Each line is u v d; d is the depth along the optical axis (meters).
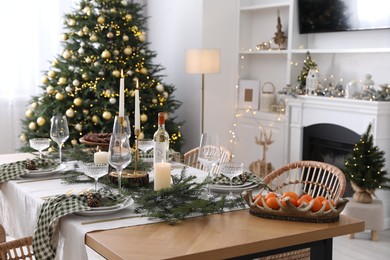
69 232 2.18
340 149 5.04
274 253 2.12
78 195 2.35
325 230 2.13
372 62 5.03
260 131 5.98
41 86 5.62
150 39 6.89
